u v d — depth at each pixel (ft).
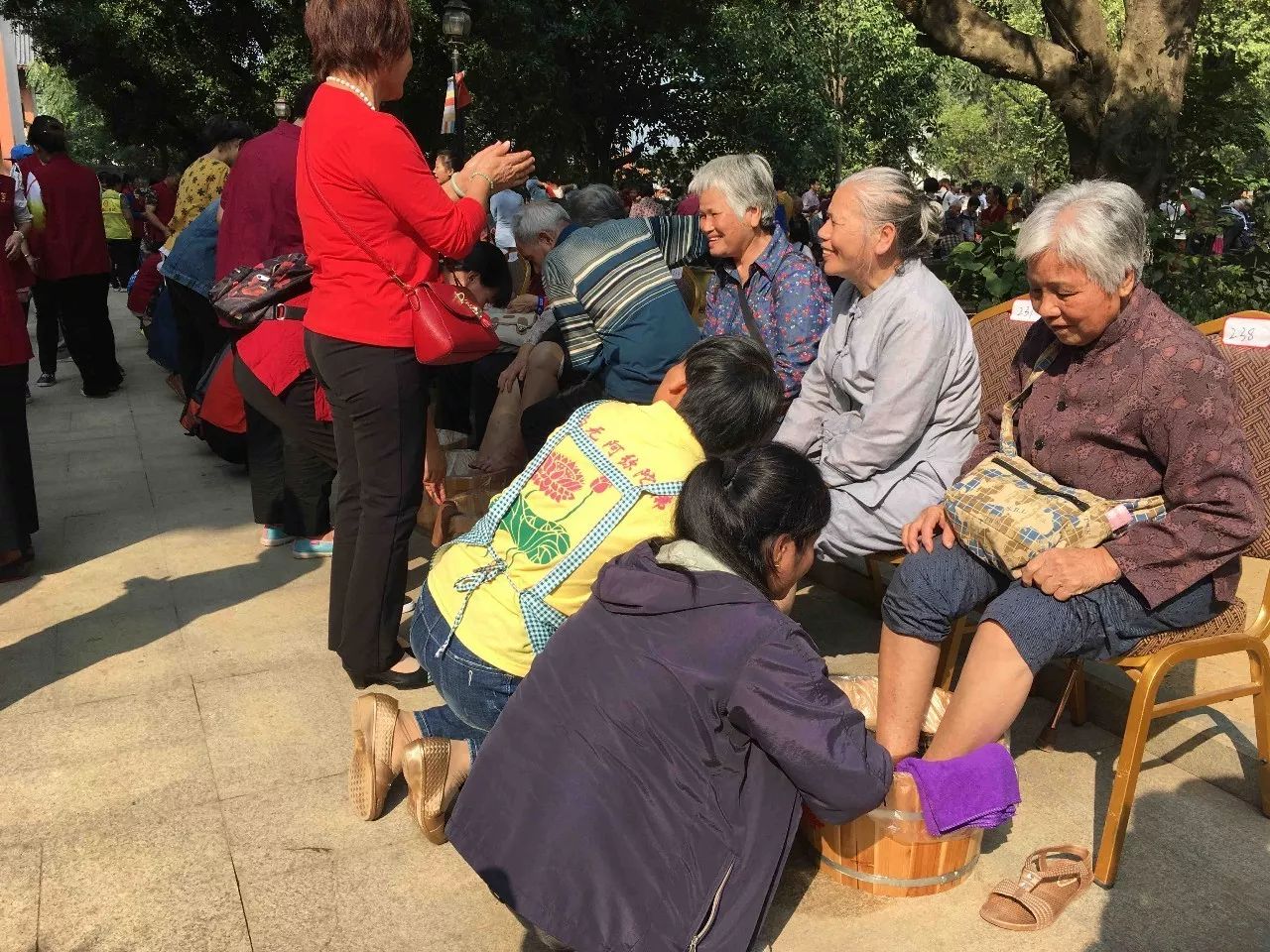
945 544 7.89
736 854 5.68
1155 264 17.39
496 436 13.50
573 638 6.11
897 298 9.07
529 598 7.25
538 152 61.52
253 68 61.16
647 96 66.03
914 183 9.20
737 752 5.80
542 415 12.23
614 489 7.16
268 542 14.40
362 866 7.71
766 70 70.18
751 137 69.41
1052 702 10.05
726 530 6.02
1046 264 7.15
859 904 7.30
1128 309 7.31
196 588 12.89
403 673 10.21
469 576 7.45
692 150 70.44
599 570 6.83
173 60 59.77
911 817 7.07
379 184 8.80
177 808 8.37
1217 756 8.91
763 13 69.15
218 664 10.82
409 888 7.48
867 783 5.71
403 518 9.77
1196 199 17.78
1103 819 8.21
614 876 5.59
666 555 6.15
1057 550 7.18
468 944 6.95
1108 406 7.36
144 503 16.30
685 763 5.69
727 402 7.34
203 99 62.49
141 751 9.18
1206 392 6.91
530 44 54.34
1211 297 17.28
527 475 7.52
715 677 5.67
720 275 11.32
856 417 9.61
